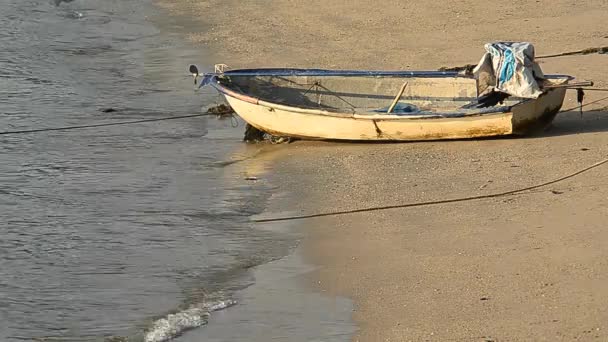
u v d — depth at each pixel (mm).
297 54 65125
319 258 33531
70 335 29359
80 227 38031
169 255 34938
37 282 33062
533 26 67562
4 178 43906
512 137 44719
